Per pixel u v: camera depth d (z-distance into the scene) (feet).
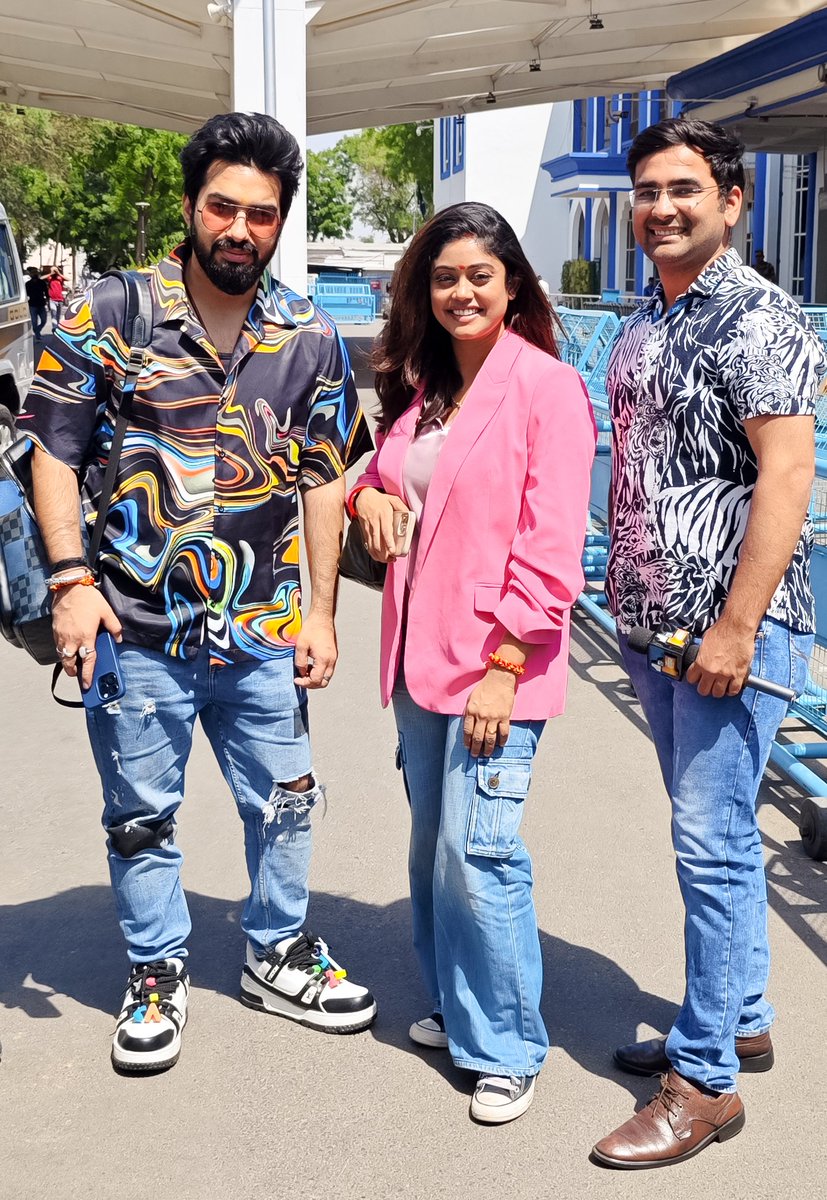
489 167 122.21
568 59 61.87
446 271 9.23
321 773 17.01
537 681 9.30
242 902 13.39
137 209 126.62
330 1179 8.99
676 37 54.75
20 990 11.68
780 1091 10.00
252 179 9.32
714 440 8.91
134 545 9.93
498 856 9.30
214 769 17.39
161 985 10.63
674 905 13.20
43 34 51.85
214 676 10.37
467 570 9.33
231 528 10.05
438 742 9.95
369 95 65.16
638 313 9.74
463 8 48.73
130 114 77.10
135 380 9.68
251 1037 10.85
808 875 13.98
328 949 11.69
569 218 122.31
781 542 8.45
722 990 9.20
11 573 9.78
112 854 10.63
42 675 22.30
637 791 16.40
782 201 71.31
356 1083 10.17
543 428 9.13
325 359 10.23
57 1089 10.12
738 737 9.04
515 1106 9.62
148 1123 9.68
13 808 16.10
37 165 117.80
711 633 8.75
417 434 9.78
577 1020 11.05
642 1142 9.12
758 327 8.60
